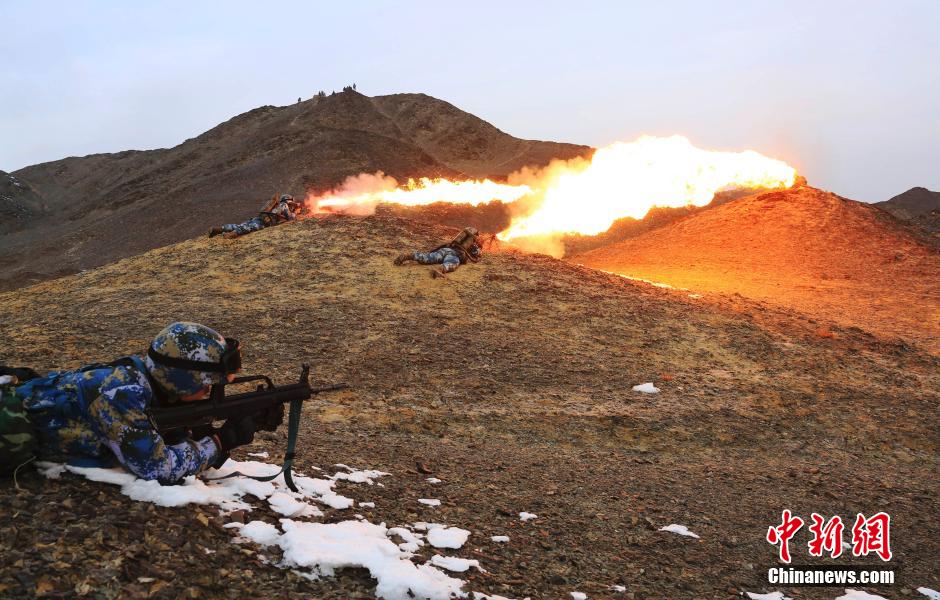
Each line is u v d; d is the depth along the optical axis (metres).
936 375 13.34
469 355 11.65
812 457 9.22
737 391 11.30
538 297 14.87
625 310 14.70
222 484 4.36
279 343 11.47
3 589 2.96
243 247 16.81
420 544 4.41
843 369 12.91
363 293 14.26
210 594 3.33
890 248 31.06
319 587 3.62
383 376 10.47
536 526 5.27
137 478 3.91
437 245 16.95
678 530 5.69
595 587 4.39
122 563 3.32
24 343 10.69
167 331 3.97
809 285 25.31
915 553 6.06
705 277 26.41
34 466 3.86
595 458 8.12
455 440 8.31
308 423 8.06
